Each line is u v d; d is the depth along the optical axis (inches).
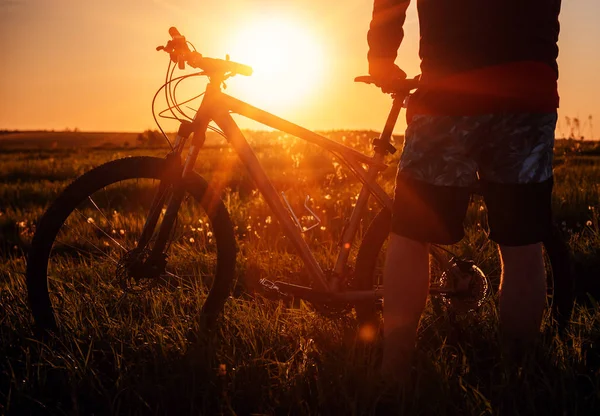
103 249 163.2
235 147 108.7
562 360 95.1
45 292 107.6
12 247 216.1
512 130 82.8
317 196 280.8
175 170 108.7
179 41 104.1
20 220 264.8
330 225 210.7
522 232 87.2
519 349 94.1
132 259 109.7
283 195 111.3
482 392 89.0
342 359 95.7
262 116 108.0
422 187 85.0
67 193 106.0
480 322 113.8
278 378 94.1
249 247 180.5
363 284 113.9
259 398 89.2
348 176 346.3
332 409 86.0
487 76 81.1
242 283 152.2
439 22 83.0
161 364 97.8
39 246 105.7
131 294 121.0
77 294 125.3
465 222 195.6
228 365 97.0
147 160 108.6
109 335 108.8
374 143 109.3
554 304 113.1
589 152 514.6
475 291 113.4
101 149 1155.3
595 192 242.7
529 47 81.8
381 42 89.5
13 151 1144.2
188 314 119.4
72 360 98.4
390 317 88.9
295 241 110.7
